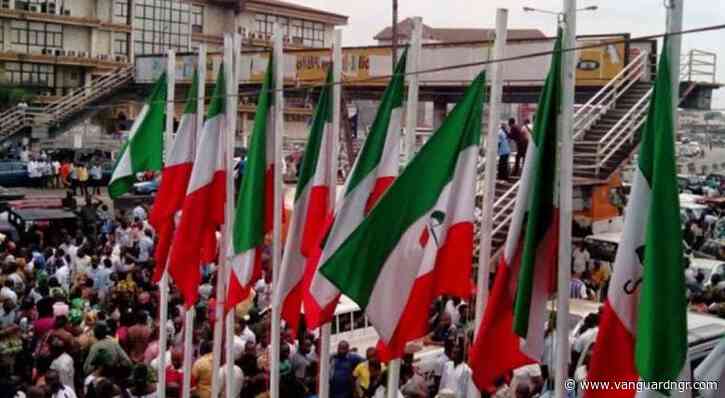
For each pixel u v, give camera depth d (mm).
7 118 53312
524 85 29406
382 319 8945
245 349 13742
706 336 11938
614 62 26922
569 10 7836
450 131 9031
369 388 13164
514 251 8234
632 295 7344
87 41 66250
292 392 13383
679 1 6980
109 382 11570
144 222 27031
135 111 59281
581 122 22047
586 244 21938
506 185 20125
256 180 12055
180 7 69812
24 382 13812
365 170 9914
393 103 9961
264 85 12109
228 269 12773
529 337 8055
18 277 17516
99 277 19453
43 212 26938
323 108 11156
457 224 8992
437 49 31547
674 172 6902
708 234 29125
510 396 11773
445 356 13273
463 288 8938
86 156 46781
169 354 14688
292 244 11336
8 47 63156
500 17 8781
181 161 13859
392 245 8922
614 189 23234
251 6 72812
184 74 42656
